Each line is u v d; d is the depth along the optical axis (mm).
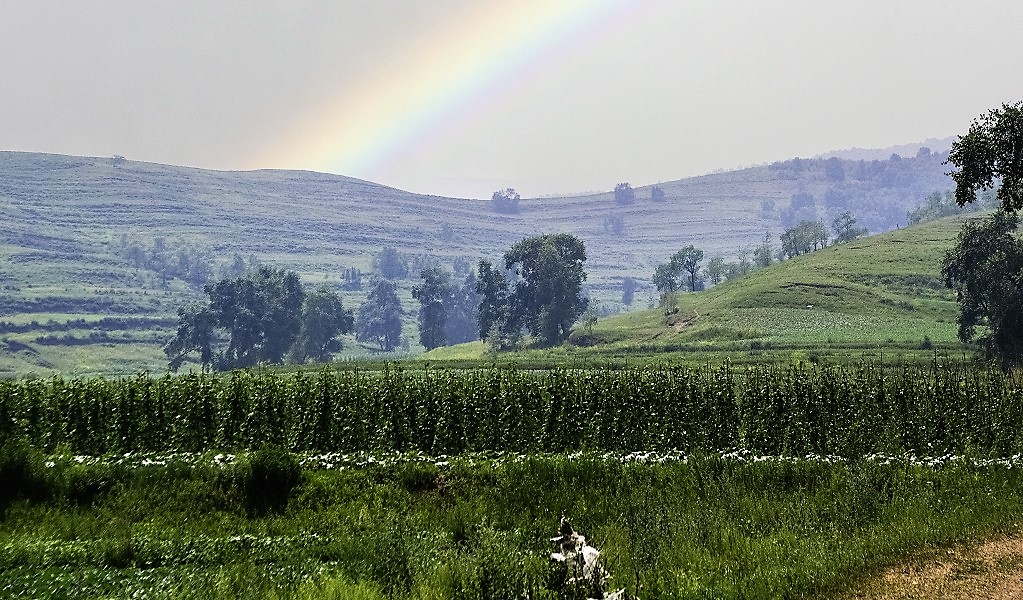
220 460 23641
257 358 175625
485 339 174375
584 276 171500
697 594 12977
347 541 17359
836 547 15102
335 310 184500
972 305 80375
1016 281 75250
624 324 179375
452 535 18438
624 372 31031
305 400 29312
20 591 13438
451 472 22250
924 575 12992
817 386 31266
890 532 15828
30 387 30031
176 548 16859
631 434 28781
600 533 17797
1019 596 11742
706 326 147625
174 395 29297
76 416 28766
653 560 15672
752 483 21391
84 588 13727
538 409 29281
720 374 31797
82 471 21469
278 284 179250
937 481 20953
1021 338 74062
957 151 39250
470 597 13414
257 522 19797
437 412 28672
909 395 30016
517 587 13258
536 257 167500
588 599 11398
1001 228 77625
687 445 28375
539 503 20406
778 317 142500
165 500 20703
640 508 19375
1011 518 16453
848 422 29078
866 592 12391
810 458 24438
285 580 14492
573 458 23953
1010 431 27594
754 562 14930
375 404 28922
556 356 119875
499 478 21859
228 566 15516
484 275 174250
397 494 21297
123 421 28719
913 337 115438
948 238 188375
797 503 19250
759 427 28641
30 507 19844
